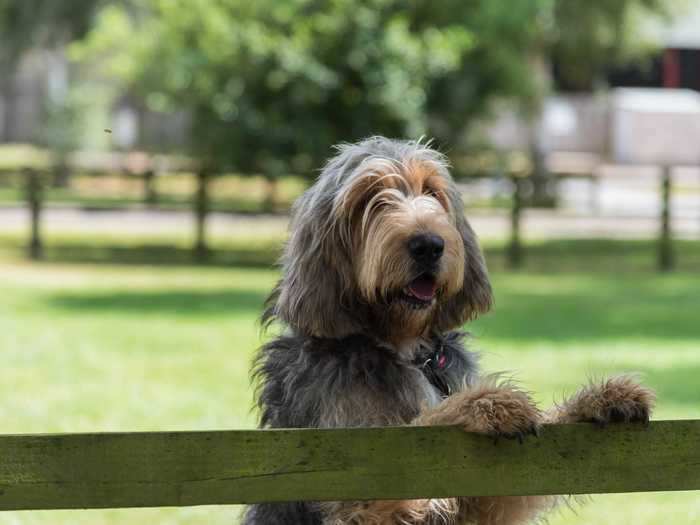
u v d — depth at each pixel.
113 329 12.98
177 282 17.14
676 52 45.78
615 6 29.11
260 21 19.36
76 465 3.55
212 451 3.62
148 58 20.39
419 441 3.77
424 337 4.93
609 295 16.19
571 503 5.02
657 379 10.21
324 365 4.73
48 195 30.12
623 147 42.22
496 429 3.79
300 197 5.06
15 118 44.91
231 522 6.65
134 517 6.76
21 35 36.31
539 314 14.19
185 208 20.11
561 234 24.45
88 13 35.31
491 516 4.53
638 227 26.06
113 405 9.30
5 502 3.52
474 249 5.05
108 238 22.69
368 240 4.69
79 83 38.03
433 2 20.20
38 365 11.02
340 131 18.98
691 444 3.94
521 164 33.25
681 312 14.49
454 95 19.70
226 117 18.95
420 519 4.38
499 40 20.61
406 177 4.86
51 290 16.16
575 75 37.72
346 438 3.71
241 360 11.25
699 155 42.28
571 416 4.08
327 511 4.49
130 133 38.91
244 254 20.78
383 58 18.77
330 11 19.09
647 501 7.12
